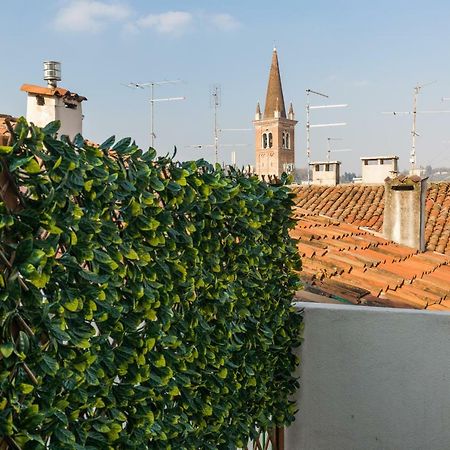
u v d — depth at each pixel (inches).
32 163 86.0
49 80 442.9
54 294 90.8
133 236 115.9
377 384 202.8
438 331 195.5
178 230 133.7
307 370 210.7
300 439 213.2
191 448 138.6
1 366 82.4
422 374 197.8
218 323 150.7
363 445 205.5
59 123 94.9
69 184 95.1
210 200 146.2
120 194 111.2
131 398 113.6
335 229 487.8
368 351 203.5
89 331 98.2
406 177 509.4
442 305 329.1
